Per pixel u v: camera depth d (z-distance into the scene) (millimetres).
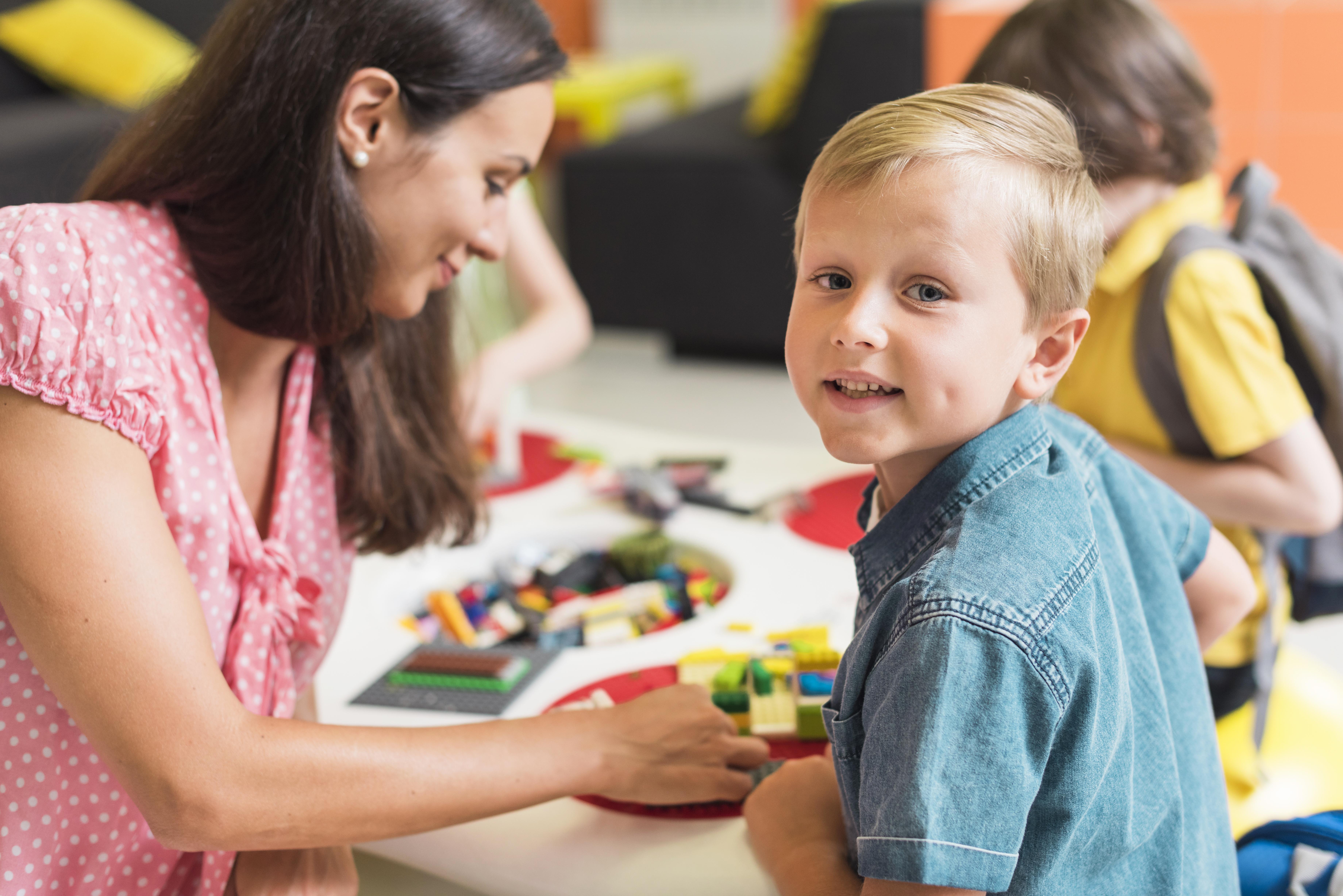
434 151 795
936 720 583
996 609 593
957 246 599
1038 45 1156
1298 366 1183
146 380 729
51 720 762
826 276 636
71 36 4078
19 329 685
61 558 680
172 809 705
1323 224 2855
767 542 1383
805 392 647
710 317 4012
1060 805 626
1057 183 632
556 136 5445
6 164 3260
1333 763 1165
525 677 1098
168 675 691
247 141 779
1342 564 1223
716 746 880
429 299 1051
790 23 5727
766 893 790
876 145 615
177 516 791
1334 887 848
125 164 829
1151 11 1150
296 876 838
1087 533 654
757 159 3758
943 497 673
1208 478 1168
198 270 819
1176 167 1154
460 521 1117
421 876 929
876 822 597
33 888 782
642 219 3982
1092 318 1238
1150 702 713
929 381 608
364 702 1063
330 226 785
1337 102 2754
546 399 3873
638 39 5961
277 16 768
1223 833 800
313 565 973
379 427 1007
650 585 1336
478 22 787
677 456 1674
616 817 882
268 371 918
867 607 713
